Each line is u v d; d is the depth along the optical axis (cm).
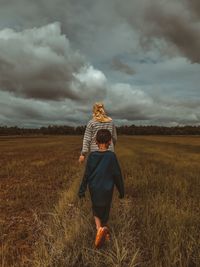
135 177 1330
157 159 2350
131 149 4044
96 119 641
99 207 541
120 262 457
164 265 459
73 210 737
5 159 2553
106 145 561
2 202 939
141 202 848
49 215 746
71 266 464
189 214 673
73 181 1278
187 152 3325
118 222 617
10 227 692
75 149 4272
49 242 532
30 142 7219
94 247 515
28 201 941
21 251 554
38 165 2030
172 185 1105
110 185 543
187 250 485
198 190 1031
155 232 565
